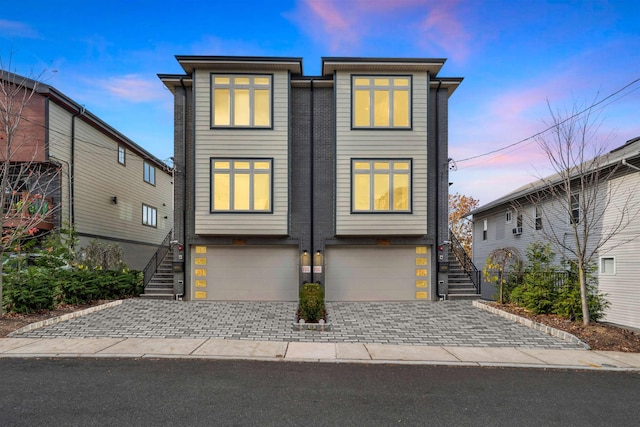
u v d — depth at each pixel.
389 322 9.75
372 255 13.22
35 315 9.50
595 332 8.46
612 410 4.78
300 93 13.48
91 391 5.10
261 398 4.95
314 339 8.13
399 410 4.66
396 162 12.88
